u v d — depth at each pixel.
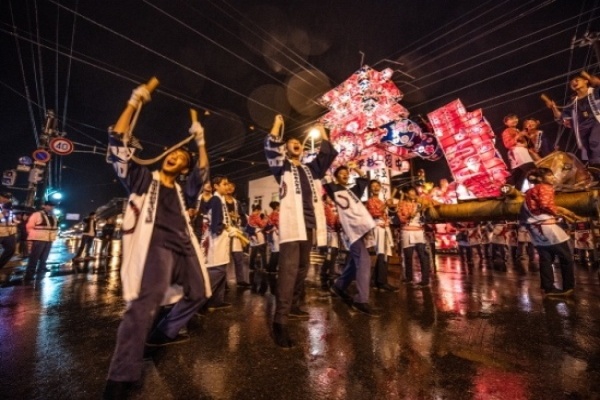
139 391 2.09
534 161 6.35
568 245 4.57
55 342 3.03
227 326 3.50
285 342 2.86
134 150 2.34
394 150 10.23
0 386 2.17
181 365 2.49
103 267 9.63
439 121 7.78
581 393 1.98
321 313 3.99
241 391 2.09
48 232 7.52
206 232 5.04
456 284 5.90
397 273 7.81
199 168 2.81
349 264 4.50
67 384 2.20
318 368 2.40
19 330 3.40
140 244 2.20
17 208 13.80
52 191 20.20
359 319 3.70
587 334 3.01
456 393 2.01
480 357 2.54
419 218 6.24
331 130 11.10
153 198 2.39
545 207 4.54
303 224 3.26
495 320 3.52
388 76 10.33
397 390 2.06
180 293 2.69
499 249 8.05
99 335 3.24
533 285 5.57
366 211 4.22
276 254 8.27
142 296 2.13
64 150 13.04
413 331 3.21
